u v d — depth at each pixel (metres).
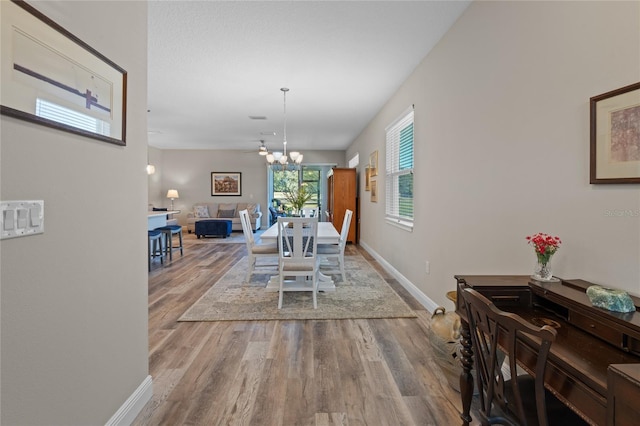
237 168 10.00
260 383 1.91
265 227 10.02
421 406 1.72
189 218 9.42
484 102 2.21
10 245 0.93
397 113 4.26
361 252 6.39
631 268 1.24
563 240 1.56
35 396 1.02
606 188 1.33
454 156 2.63
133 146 1.61
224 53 3.18
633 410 0.72
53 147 1.08
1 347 0.91
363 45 3.01
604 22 1.33
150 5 2.39
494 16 2.08
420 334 2.60
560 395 0.96
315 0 2.33
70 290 1.17
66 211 1.15
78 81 1.19
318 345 2.40
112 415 1.43
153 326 2.74
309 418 1.62
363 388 1.87
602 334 1.08
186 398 1.77
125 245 1.54
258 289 3.82
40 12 1.01
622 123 1.25
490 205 2.15
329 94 4.46
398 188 4.42
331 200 8.01
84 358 1.25
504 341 1.27
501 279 1.60
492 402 1.21
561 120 1.56
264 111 5.36
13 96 0.92
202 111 5.37
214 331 2.64
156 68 3.56
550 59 1.62
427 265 3.20
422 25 2.67
